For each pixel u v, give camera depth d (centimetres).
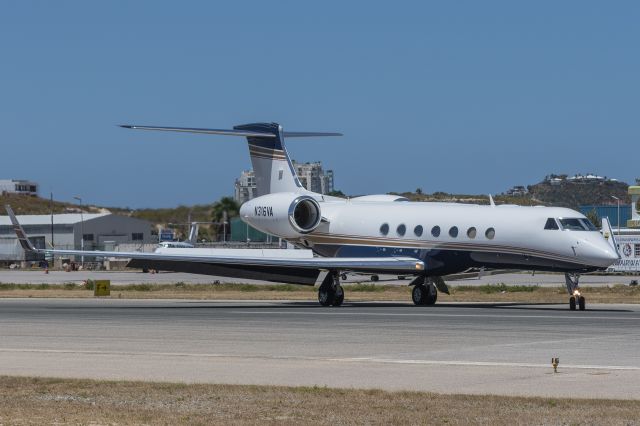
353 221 7231
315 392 2741
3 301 7619
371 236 7119
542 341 4016
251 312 5947
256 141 7719
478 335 4278
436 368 3203
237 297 8175
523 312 5812
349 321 5119
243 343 3997
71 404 2612
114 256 6431
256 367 3259
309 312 5925
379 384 2900
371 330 4559
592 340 4044
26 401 2662
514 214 6469
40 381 2970
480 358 3462
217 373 3136
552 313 5709
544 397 2645
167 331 4556
